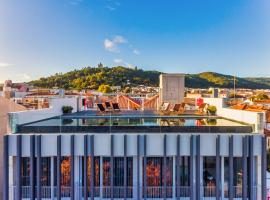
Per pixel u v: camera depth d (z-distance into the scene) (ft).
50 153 44.06
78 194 44.62
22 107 75.92
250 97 250.78
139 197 44.45
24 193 44.34
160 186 45.39
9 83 249.14
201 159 45.34
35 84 357.82
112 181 44.34
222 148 44.47
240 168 45.50
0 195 57.57
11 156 44.27
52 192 44.70
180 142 44.32
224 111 61.72
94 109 84.84
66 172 45.24
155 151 44.42
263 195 44.16
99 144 44.34
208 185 45.39
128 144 44.52
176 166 45.32
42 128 46.78
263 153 44.42
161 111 74.59
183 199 44.98
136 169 45.27
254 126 47.42
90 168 44.32
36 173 44.83
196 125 48.60
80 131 47.19
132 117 59.93
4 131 64.54
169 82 80.79
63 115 65.77
